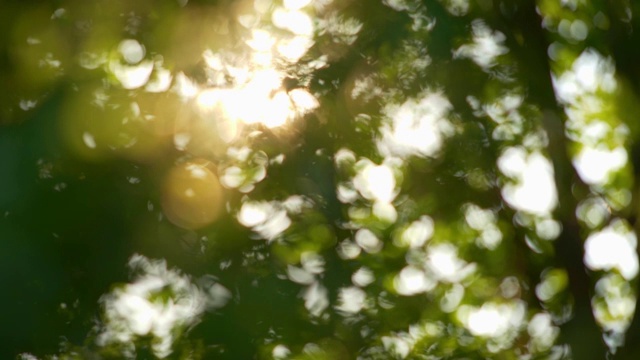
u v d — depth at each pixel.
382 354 4.00
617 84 5.80
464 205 5.70
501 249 6.64
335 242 2.94
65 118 2.22
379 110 3.24
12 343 2.04
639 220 6.50
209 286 2.48
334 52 3.16
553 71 5.94
